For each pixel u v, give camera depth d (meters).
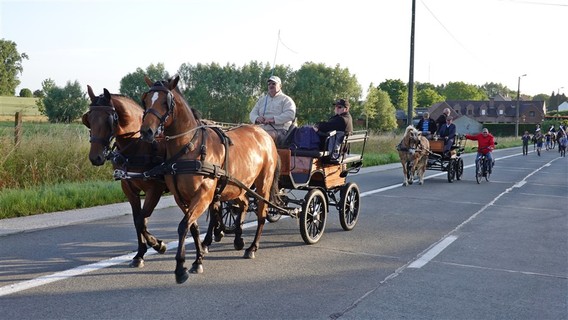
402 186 16.03
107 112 6.03
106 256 6.77
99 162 5.98
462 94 161.12
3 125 15.05
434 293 5.69
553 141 57.00
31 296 5.22
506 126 84.69
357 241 8.22
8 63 85.06
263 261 6.83
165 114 5.47
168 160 5.79
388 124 80.38
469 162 29.89
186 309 5.00
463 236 8.78
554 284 6.16
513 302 5.48
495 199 13.72
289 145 8.38
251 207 8.12
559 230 9.56
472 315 5.07
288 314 4.94
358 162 9.84
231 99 72.44
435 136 18.03
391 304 5.30
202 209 5.82
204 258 6.89
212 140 6.11
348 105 9.01
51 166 12.81
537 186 17.45
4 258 6.55
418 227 9.50
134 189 6.43
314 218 8.03
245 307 5.09
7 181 11.83
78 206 10.39
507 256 7.46
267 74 75.81
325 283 5.94
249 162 6.72
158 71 69.31
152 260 6.64
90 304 5.05
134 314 4.83
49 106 34.97
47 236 7.79
